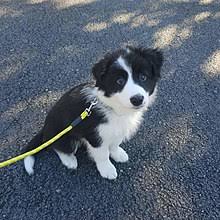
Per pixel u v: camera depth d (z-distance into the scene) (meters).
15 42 0.75
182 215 0.50
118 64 0.45
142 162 0.56
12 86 0.66
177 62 0.73
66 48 0.74
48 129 0.53
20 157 0.47
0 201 0.50
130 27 0.81
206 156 0.57
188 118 0.62
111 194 0.52
